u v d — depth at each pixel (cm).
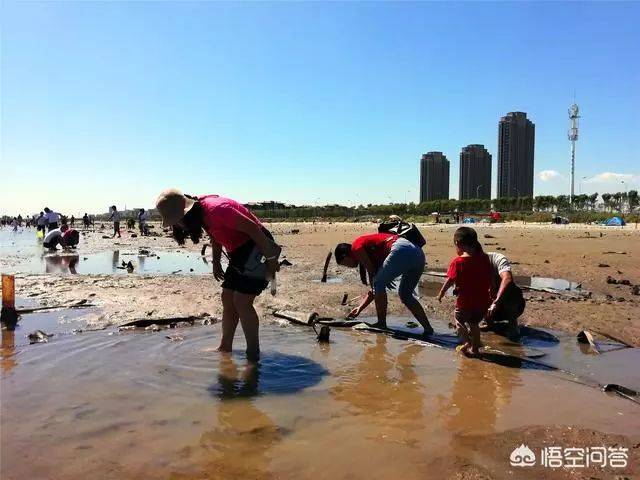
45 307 728
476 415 367
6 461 289
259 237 490
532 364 503
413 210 9900
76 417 352
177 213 493
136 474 276
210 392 409
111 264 1496
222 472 279
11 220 8581
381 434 332
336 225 6025
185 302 781
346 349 551
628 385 441
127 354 509
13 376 436
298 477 275
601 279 1123
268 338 596
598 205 8694
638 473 282
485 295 530
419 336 618
